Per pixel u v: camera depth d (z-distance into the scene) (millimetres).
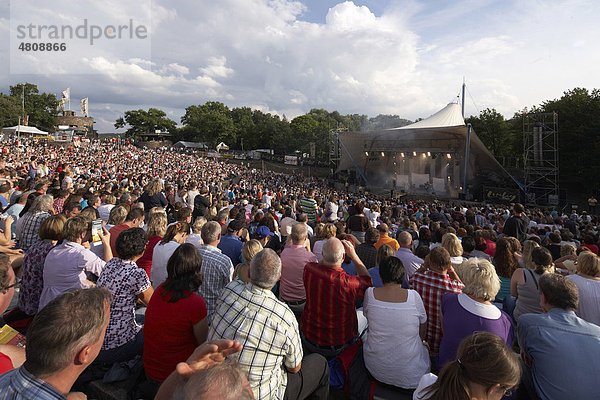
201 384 870
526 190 29125
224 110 101062
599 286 3154
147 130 98375
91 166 28922
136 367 2748
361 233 6613
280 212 10672
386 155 41125
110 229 4426
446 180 35656
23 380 1223
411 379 2688
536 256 3721
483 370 1313
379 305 2795
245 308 2148
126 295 2820
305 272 3188
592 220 16906
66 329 1229
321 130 74250
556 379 2252
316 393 2641
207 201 9773
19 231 4441
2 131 57156
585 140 32031
